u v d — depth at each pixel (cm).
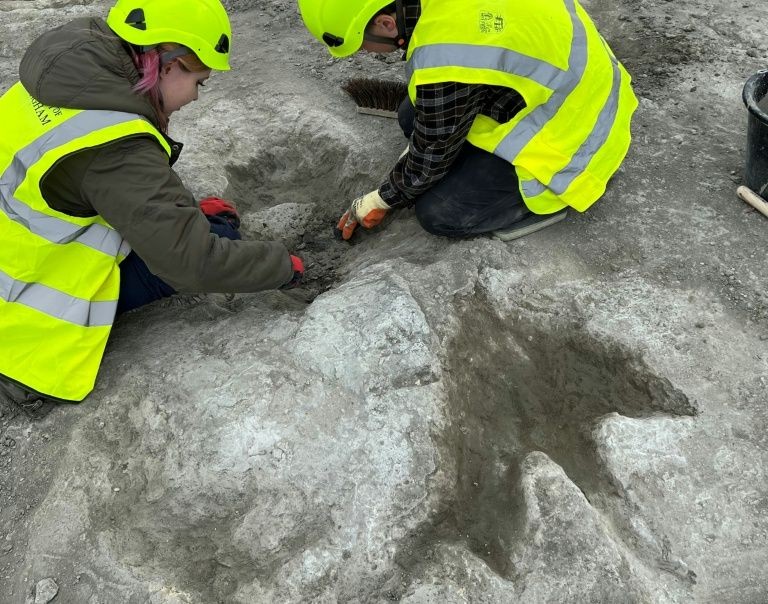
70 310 185
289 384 186
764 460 171
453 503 172
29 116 168
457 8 188
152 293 210
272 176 312
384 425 178
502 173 217
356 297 206
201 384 189
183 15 169
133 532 169
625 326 203
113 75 166
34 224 173
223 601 158
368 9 191
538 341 207
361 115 312
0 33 398
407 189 222
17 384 185
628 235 230
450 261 221
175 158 198
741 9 346
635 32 340
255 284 196
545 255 225
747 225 232
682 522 162
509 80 194
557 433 188
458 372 195
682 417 181
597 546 154
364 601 154
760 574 155
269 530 164
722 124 277
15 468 183
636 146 267
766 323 203
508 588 151
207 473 173
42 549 166
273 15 395
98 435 187
